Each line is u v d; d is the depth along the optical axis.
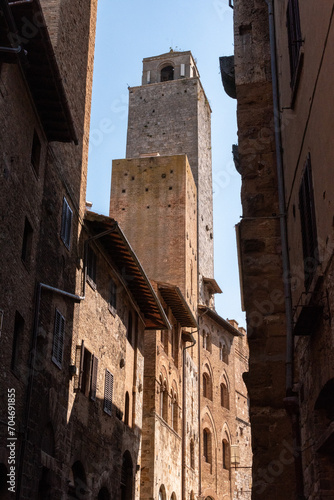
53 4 21.84
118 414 27.34
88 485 22.70
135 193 52.72
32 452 17.59
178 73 69.62
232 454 53.47
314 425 10.56
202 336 52.94
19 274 17.20
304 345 11.68
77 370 22.28
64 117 19.38
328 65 9.61
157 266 49.62
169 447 38.28
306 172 11.30
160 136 63.47
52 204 20.64
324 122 9.88
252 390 12.89
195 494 44.62
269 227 14.23
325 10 9.84
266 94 15.74
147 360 36.38
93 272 25.42
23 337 17.39
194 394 47.97
